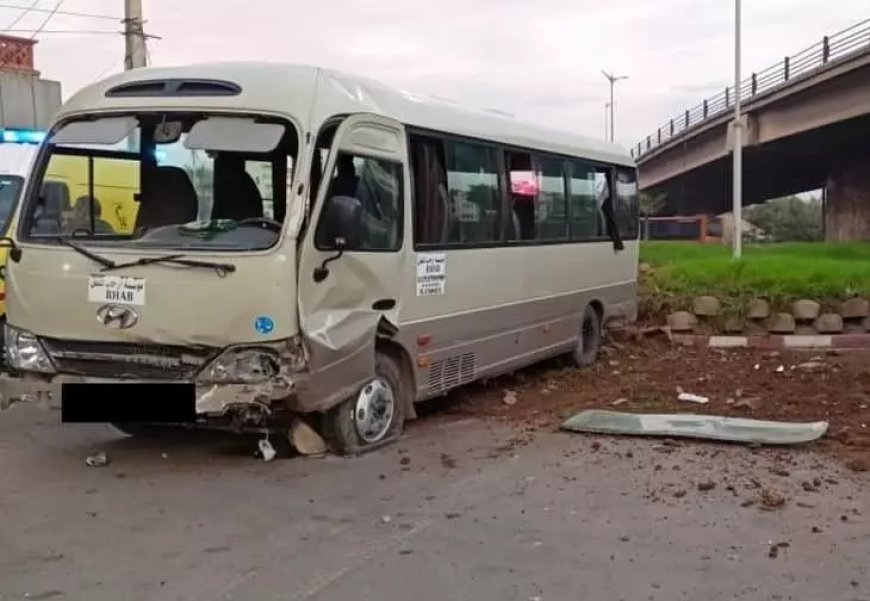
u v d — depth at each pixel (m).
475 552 5.59
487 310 9.68
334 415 7.67
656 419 8.88
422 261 8.53
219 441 8.27
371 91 8.09
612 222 12.93
